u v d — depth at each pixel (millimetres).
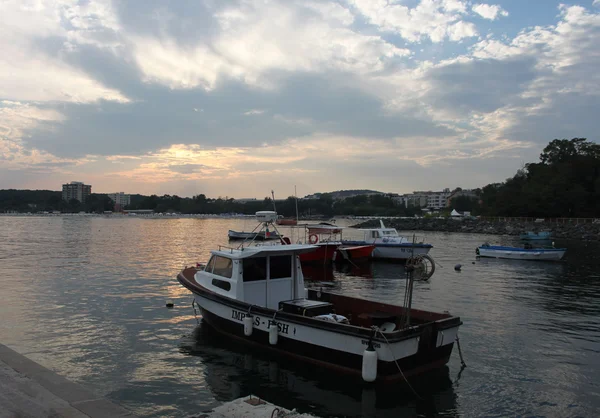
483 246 38281
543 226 77000
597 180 82000
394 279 26844
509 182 106875
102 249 41531
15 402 6406
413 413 8211
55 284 21219
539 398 8883
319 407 8422
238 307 11586
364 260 34594
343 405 8484
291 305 11359
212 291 12742
